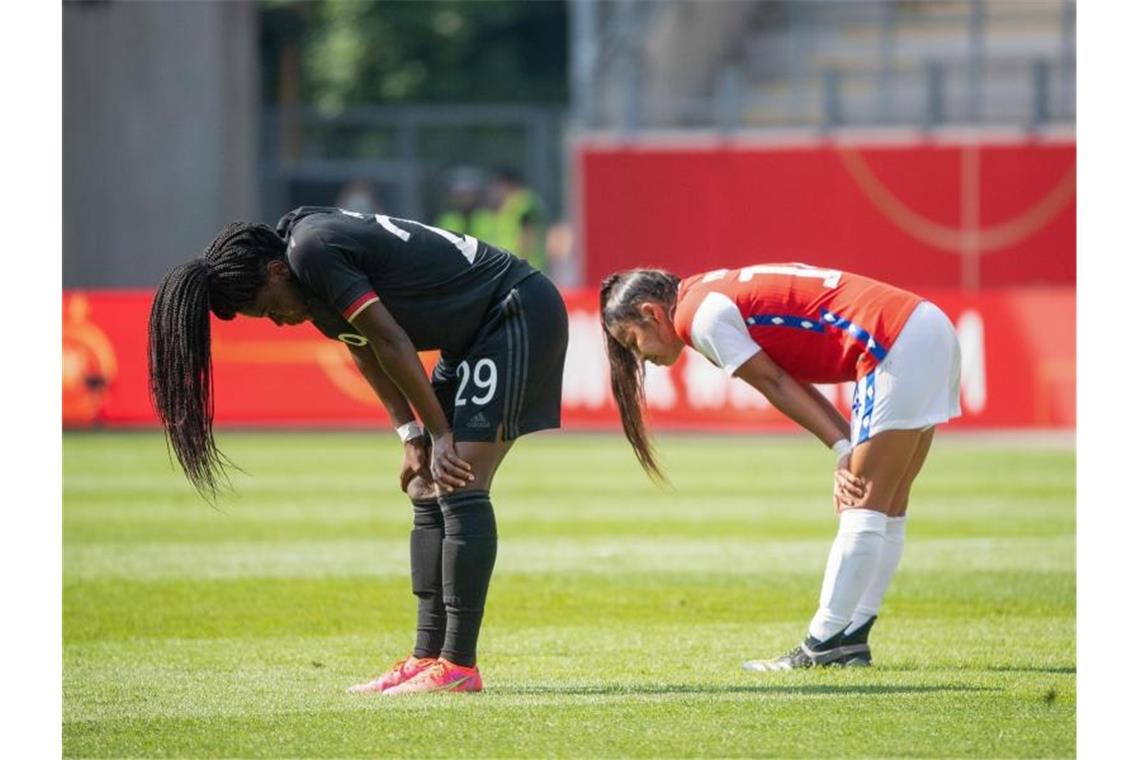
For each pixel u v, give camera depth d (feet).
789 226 242.78
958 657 70.13
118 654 72.84
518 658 71.20
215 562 100.63
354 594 89.51
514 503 129.49
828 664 67.67
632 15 273.13
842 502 66.54
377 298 59.16
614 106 259.39
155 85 254.27
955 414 66.85
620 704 59.82
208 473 59.11
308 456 161.27
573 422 183.21
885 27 277.85
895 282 241.35
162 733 56.95
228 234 59.88
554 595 89.20
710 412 182.19
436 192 324.39
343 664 70.18
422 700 60.59
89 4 250.16
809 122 263.90
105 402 185.68
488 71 414.41
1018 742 54.29
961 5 284.00
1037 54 274.77
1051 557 100.53
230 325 185.06
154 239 255.29
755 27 292.61
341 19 416.46
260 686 64.95
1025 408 175.63
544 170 290.56
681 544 108.27
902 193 240.53
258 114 280.10
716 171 243.60
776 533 113.39
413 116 286.66
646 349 67.15
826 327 65.05
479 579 61.36
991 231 239.50
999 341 175.94
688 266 245.04
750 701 60.13
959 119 250.37
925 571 95.35
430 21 414.21
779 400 65.87
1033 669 66.95
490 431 60.59
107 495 133.28
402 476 64.44
